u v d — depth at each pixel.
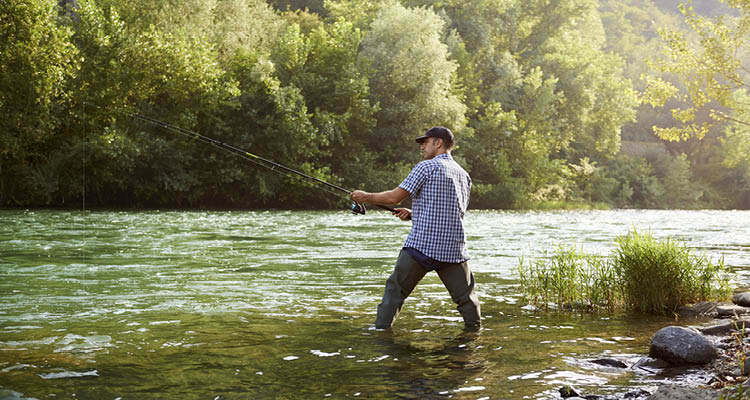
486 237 13.38
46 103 22.02
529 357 3.73
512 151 42.00
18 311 4.94
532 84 43.31
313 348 3.89
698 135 20.16
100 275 6.89
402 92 34.06
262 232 13.61
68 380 3.16
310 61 31.72
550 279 5.98
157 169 26.16
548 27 49.22
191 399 2.89
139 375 3.27
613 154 49.66
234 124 28.56
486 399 2.92
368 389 3.07
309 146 29.61
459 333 4.39
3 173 23.64
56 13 22.22
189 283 6.45
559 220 22.69
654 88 20.25
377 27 33.69
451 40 40.09
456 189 4.59
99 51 23.58
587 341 4.20
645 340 4.26
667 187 54.41
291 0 47.44
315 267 7.87
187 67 24.72
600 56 48.53
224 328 4.44
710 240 13.40
